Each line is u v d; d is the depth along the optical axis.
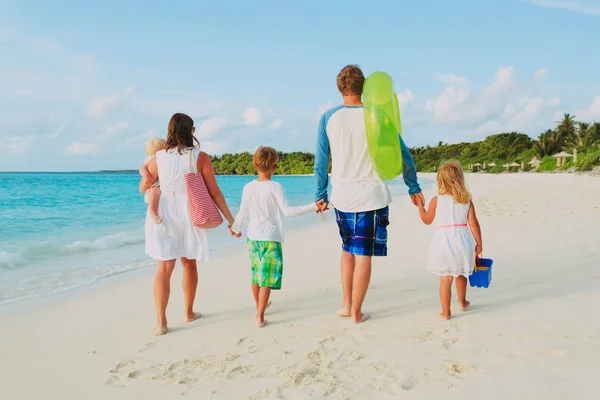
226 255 7.12
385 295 4.47
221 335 3.55
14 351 3.30
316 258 6.55
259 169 3.95
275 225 3.83
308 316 3.96
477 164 76.56
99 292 4.98
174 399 2.53
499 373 2.68
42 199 19.88
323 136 3.93
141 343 3.43
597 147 45.09
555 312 3.74
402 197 19.38
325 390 2.56
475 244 3.84
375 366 2.85
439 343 3.18
